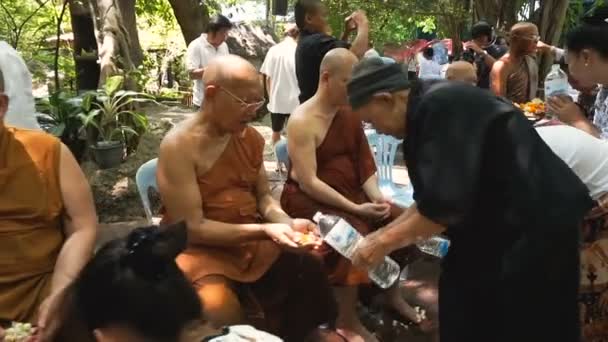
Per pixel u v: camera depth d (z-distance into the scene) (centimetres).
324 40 370
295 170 267
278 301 247
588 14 219
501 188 163
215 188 232
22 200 190
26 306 191
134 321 98
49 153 194
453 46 762
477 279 170
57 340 149
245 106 216
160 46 984
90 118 458
